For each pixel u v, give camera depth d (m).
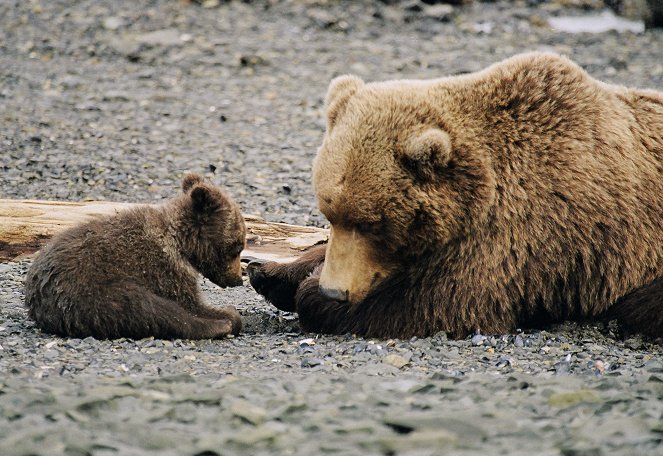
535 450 8.07
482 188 11.88
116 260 12.38
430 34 33.69
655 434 8.39
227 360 11.34
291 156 23.30
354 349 11.88
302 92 28.14
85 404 8.91
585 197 12.20
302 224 19.09
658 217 12.60
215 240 13.45
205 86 28.19
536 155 12.19
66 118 24.89
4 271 15.83
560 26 35.53
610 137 12.44
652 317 12.44
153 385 9.73
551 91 12.42
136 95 26.98
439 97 12.19
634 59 31.61
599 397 9.40
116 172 21.50
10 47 29.95
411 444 8.10
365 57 31.11
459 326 12.28
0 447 7.79
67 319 12.12
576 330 12.62
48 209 16.48
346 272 12.08
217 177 21.70
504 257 12.12
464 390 9.77
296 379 10.20
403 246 12.11
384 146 11.73
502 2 37.53
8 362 10.88
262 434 8.31
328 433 8.43
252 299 15.78
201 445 8.09
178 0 34.38
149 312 12.27
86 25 31.81
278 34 32.53
